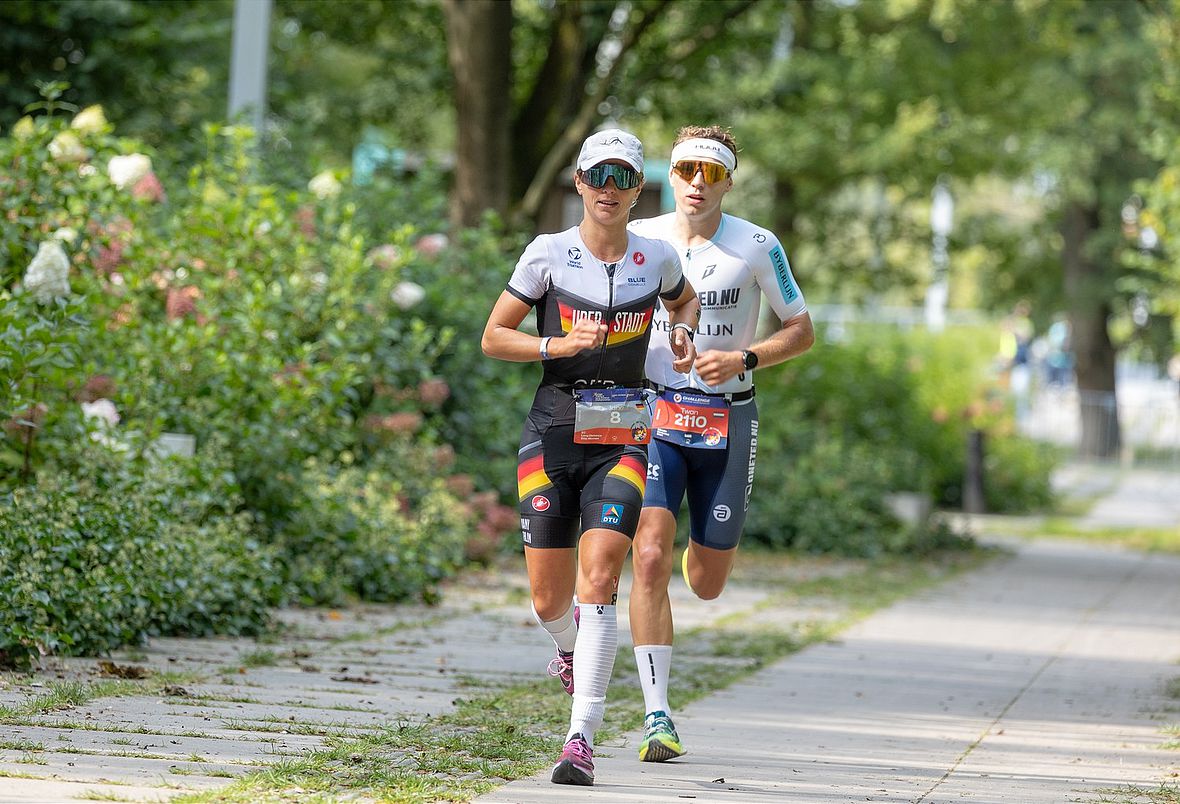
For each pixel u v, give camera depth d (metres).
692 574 18.58
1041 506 69.38
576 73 53.56
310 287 32.78
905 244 90.50
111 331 29.42
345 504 30.20
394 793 14.31
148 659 21.75
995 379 68.81
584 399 15.99
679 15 64.62
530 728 18.34
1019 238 109.81
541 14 63.03
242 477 28.88
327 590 28.77
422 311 38.88
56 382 25.14
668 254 16.41
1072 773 17.52
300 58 73.25
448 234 45.06
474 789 14.84
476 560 35.78
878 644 28.47
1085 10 91.06
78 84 52.44
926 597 36.75
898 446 58.69
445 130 83.81
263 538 28.84
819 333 59.00
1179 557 50.53
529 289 16.08
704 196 17.56
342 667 22.27
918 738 19.41
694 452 17.70
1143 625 33.28
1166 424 97.75
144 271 30.78
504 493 39.28
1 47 51.09
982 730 20.27
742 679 23.70
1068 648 29.19
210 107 63.44
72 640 20.95
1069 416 99.25
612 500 15.90
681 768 16.53
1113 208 105.38
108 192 30.59
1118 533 57.62
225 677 20.62
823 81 71.75
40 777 14.23
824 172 79.50
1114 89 97.50
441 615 28.69
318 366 30.48
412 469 34.75
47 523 21.94
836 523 45.81
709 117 70.56
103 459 24.66
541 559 16.31
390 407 35.94
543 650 24.97
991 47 72.31
